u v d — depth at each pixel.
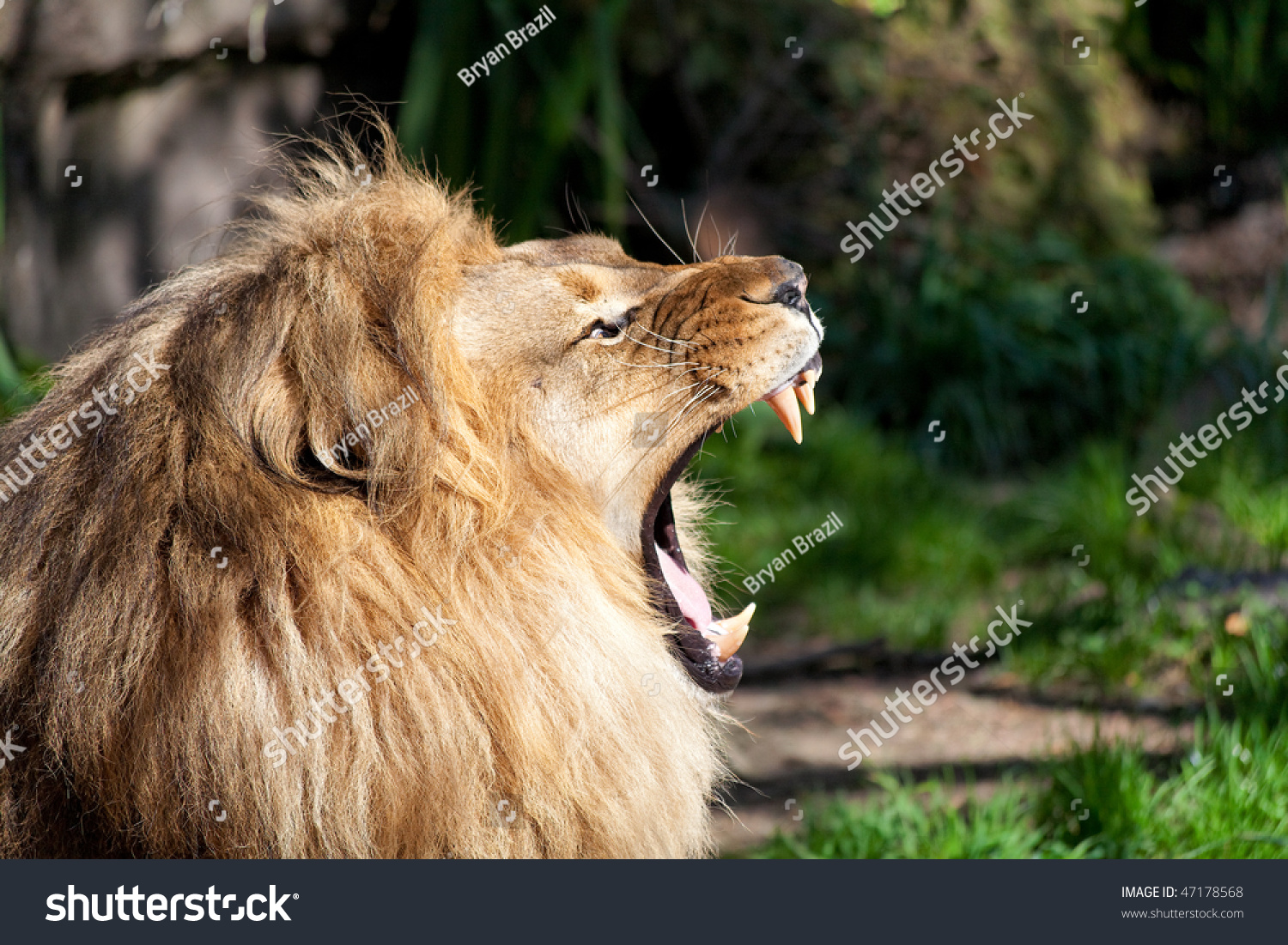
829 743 8.50
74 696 3.92
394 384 4.21
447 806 4.00
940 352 15.36
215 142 12.55
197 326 4.30
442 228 4.68
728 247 6.70
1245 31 19.92
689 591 5.45
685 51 16.52
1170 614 9.39
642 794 4.46
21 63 11.35
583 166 15.85
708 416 4.96
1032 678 9.19
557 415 4.66
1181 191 19.58
